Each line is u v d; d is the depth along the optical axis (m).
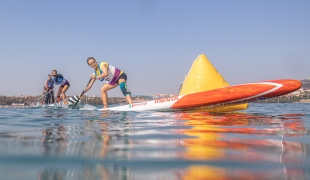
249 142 2.79
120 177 1.69
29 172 1.79
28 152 2.35
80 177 1.69
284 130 3.75
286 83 6.95
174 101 7.51
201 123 4.69
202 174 1.74
